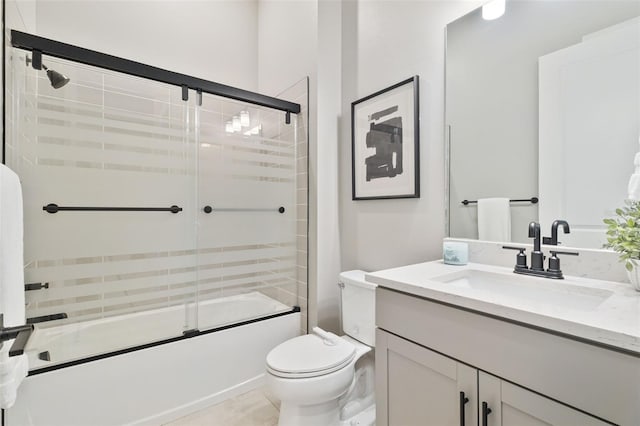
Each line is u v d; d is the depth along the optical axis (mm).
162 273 1846
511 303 734
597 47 1008
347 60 2102
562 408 646
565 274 1058
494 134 1284
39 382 1302
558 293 958
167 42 2322
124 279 1735
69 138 1568
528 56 1180
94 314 1649
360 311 1628
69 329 1572
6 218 910
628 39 944
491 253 1276
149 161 1802
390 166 1760
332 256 2121
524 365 702
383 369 1059
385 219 1815
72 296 1596
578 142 1050
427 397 916
